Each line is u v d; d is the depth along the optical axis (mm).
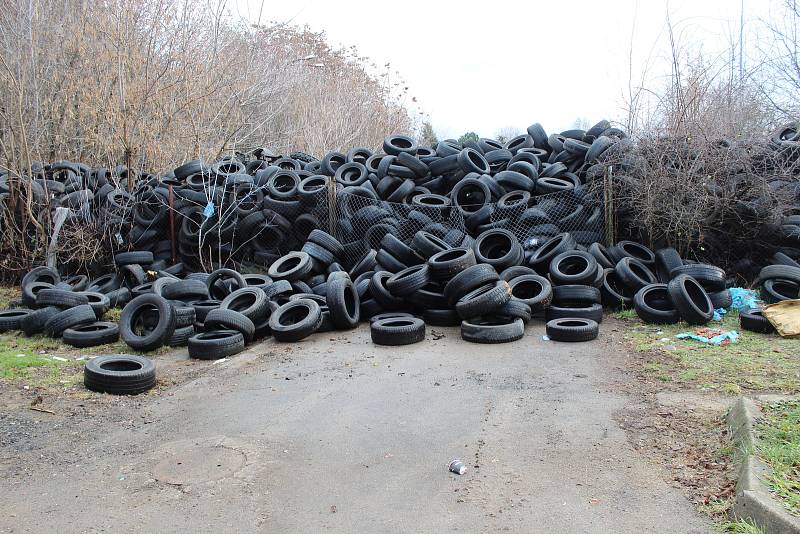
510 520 4273
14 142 13484
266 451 5547
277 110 24828
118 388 7141
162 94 16328
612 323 9992
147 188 14031
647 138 11914
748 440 4801
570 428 5828
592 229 12125
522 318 9594
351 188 12992
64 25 17062
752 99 13953
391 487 4820
